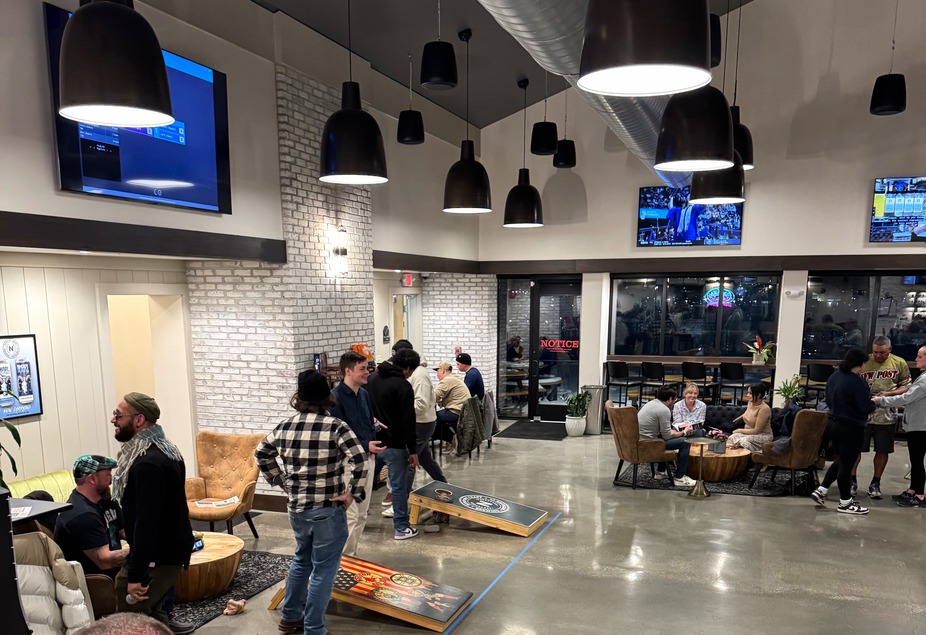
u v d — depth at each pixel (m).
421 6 5.72
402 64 6.99
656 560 4.79
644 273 9.69
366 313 6.93
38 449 4.57
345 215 6.49
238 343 5.87
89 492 3.39
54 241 3.62
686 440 6.61
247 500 5.00
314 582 3.46
